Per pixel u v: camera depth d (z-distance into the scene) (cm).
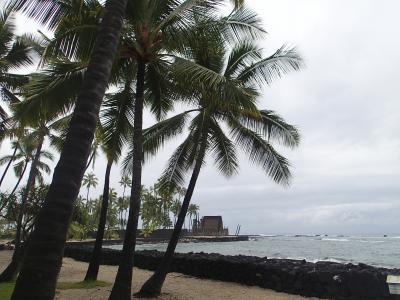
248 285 1593
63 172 439
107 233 7981
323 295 1339
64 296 1274
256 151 1509
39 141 1895
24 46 1812
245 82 1388
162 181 1627
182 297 1320
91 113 472
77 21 985
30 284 402
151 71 1250
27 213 1716
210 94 1065
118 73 1235
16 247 1548
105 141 1448
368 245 9056
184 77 1098
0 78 1841
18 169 3456
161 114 1443
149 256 2181
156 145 1544
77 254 2955
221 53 1318
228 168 1628
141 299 1263
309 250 6531
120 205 9094
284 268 1520
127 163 1612
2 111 1830
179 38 1073
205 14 1038
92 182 8769
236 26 1184
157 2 1059
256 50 1389
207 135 1450
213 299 1302
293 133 1489
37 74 1137
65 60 1107
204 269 1822
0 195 2561
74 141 454
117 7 531
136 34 1083
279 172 1497
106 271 2061
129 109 1433
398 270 1461
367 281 1288
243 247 7775
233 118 1455
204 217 14075
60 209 427
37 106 1103
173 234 1362
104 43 507
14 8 802
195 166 1418
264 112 1449
